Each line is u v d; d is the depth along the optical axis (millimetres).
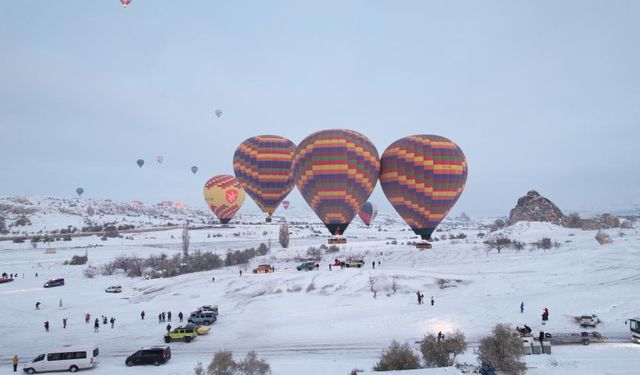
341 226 53062
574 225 115562
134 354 27766
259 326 37312
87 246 120500
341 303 43719
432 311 38688
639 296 38969
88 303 51250
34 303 51969
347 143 50844
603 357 25219
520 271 54000
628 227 118562
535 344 27078
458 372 19234
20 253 105938
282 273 59562
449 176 51312
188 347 32031
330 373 24328
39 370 26969
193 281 59156
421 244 53656
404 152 52438
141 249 112438
